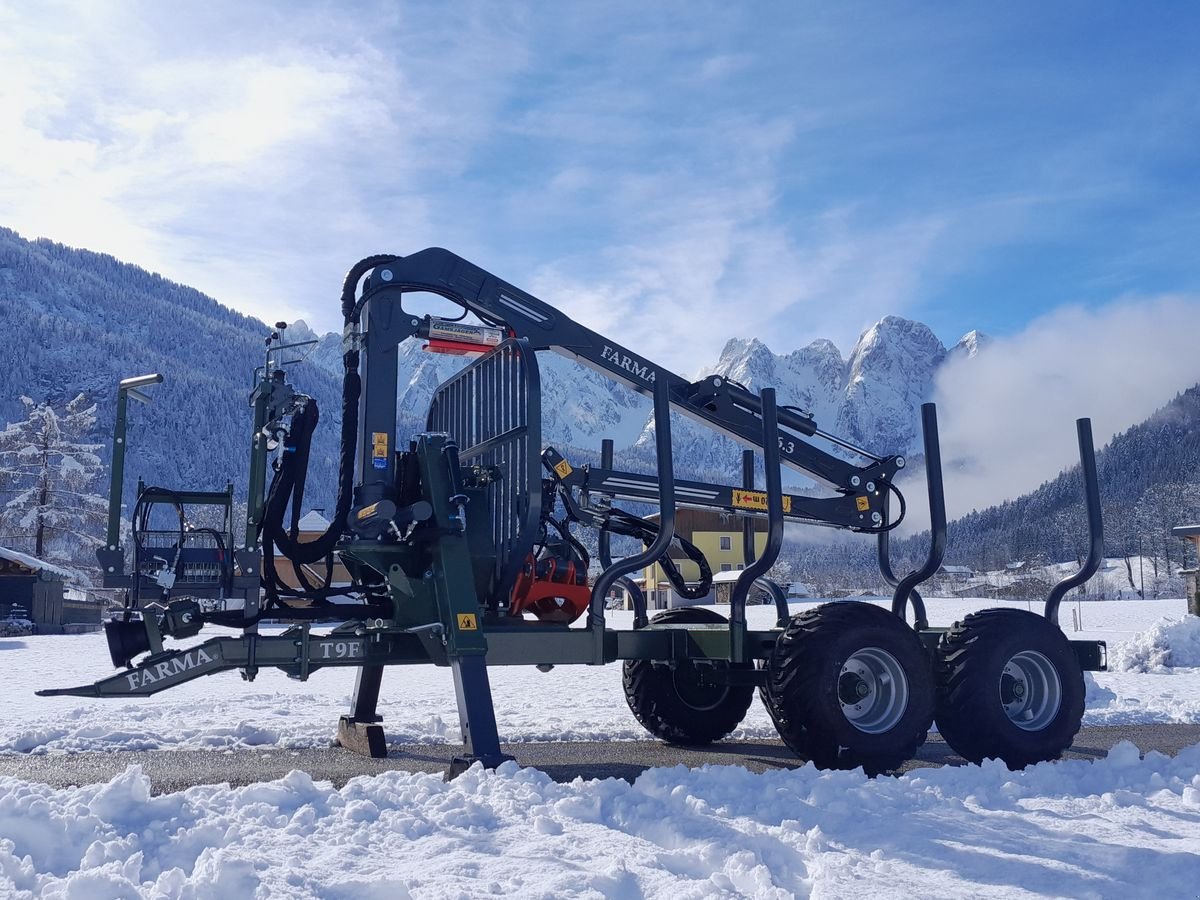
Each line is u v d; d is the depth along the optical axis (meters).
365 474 5.76
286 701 9.53
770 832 3.85
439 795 4.13
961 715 5.88
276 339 5.72
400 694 10.52
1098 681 12.77
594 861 3.41
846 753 5.37
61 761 5.97
